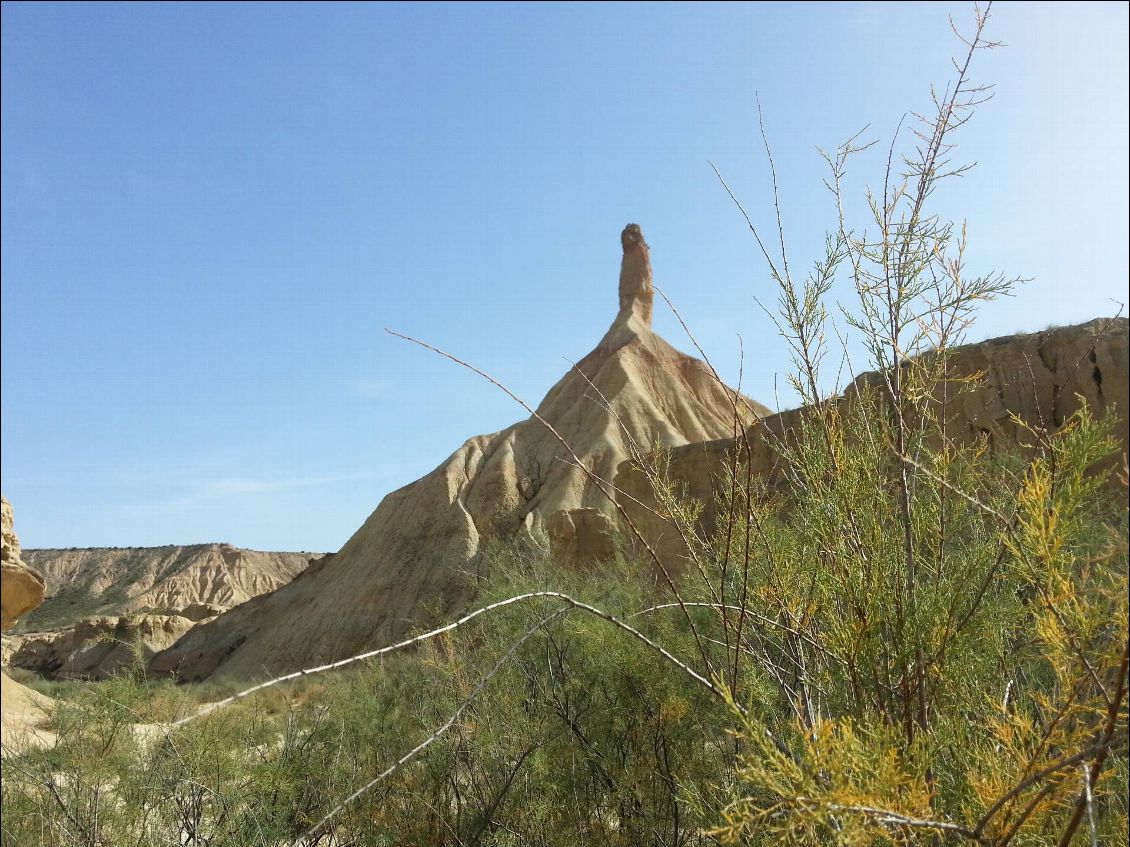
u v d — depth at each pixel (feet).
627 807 16.12
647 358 300.20
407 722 20.30
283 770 18.15
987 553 9.23
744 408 9.48
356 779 18.43
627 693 17.01
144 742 18.70
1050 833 7.89
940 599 8.92
